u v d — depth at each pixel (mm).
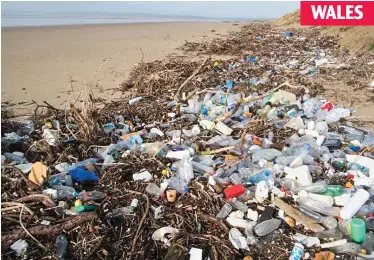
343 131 4734
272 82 7172
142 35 17000
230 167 3684
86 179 3539
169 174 3639
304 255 2592
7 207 2973
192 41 14391
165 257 2523
